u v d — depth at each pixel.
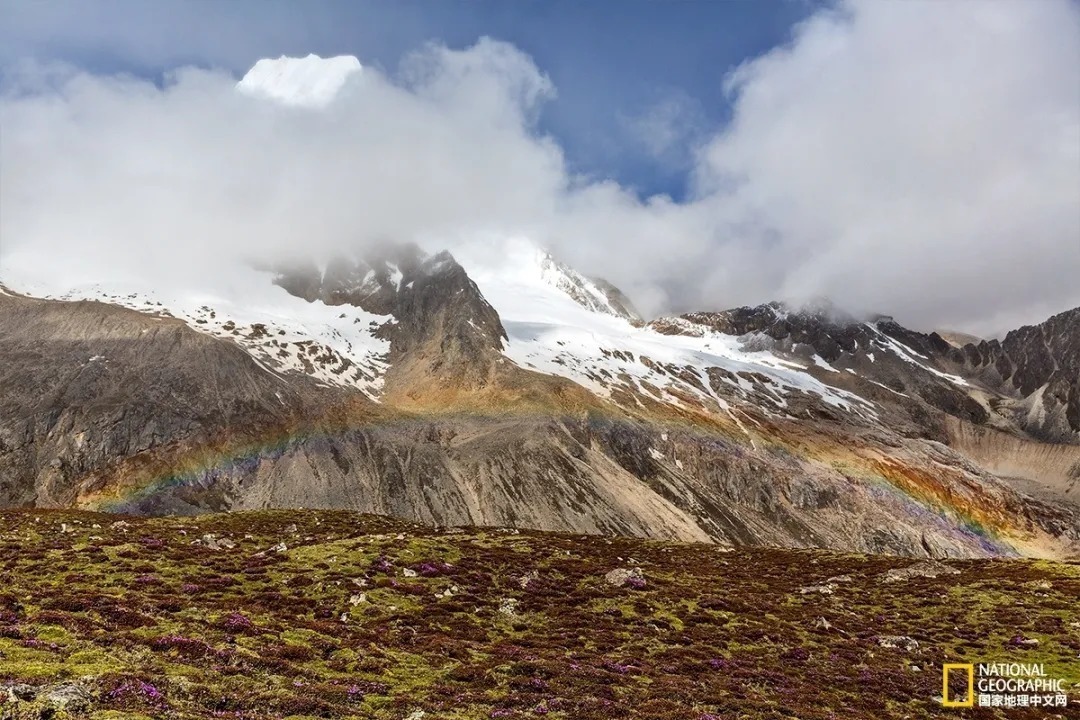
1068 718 46.91
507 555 80.75
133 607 42.00
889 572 95.44
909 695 48.25
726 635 59.19
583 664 45.16
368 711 30.06
